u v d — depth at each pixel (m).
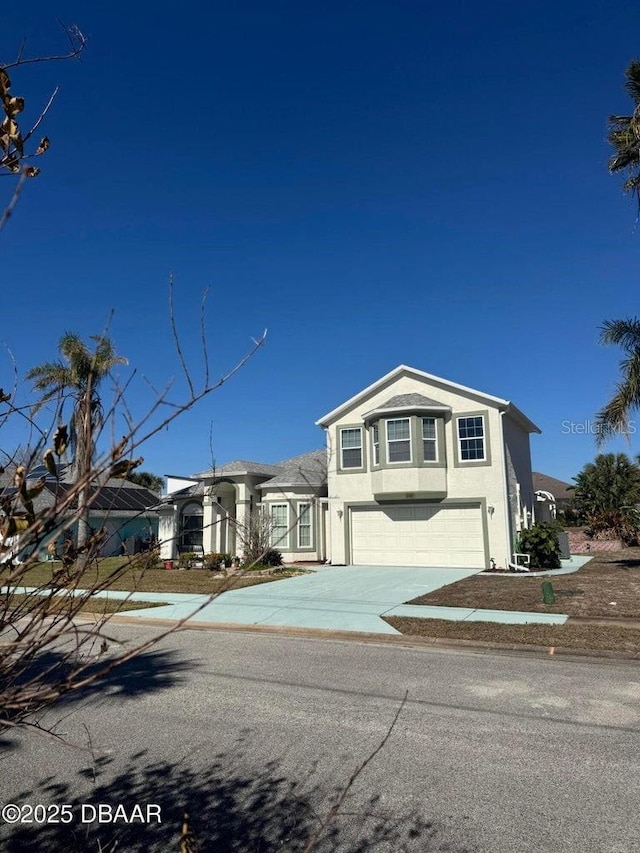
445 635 10.47
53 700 2.05
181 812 4.30
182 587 17.59
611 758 5.24
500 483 21.61
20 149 2.12
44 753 5.39
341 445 24.25
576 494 38.09
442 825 4.11
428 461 22.27
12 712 2.60
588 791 4.60
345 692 7.34
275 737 5.80
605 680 7.89
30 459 2.13
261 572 20.48
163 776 4.91
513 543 22.23
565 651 9.38
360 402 24.20
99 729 6.05
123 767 5.09
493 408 22.05
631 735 5.82
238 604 14.09
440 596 14.70
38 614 2.07
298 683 7.75
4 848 3.83
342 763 5.16
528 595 14.38
